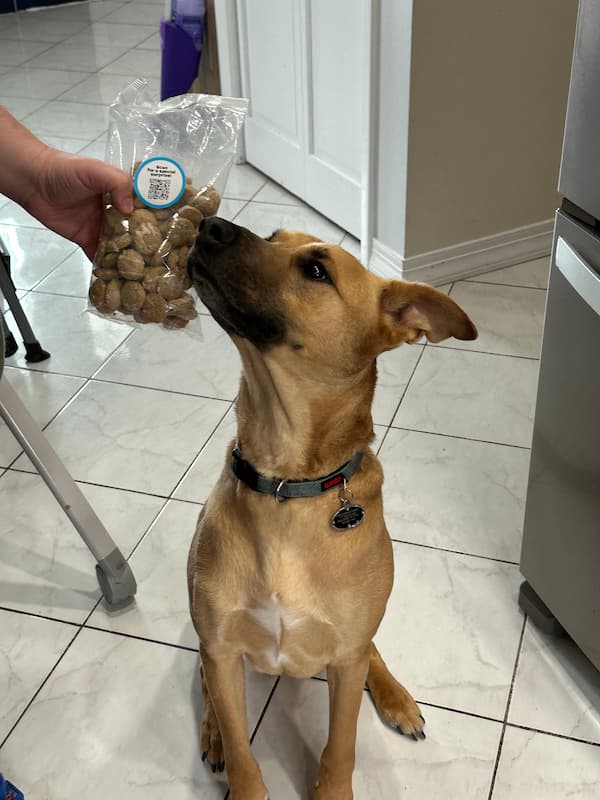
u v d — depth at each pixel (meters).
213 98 1.71
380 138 3.20
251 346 1.37
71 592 2.16
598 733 1.83
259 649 1.56
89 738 1.83
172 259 1.62
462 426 2.66
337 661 1.55
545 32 3.06
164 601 2.13
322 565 1.44
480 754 1.79
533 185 3.39
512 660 1.98
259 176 4.30
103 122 4.92
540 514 1.91
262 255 1.36
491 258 3.44
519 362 2.93
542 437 1.84
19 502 2.44
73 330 3.18
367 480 1.48
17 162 1.66
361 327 1.40
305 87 3.63
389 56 2.99
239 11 3.96
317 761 1.79
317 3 3.38
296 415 1.39
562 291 1.66
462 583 2.15
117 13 7.19
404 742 1.81
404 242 3.27
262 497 1.43
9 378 2.93
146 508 2.39
